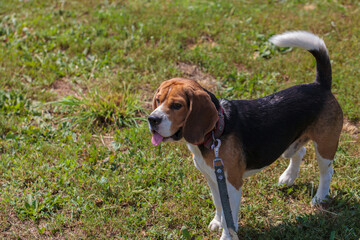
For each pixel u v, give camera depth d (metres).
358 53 9.38
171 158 6.63
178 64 9.36
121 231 5.41
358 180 6.14
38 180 6.23
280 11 11.61
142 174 6.28
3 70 9.00
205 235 5.45
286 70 9.00
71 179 6.21
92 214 5.62
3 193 5.89
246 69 9.20
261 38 10.17
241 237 5.35
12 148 6.88
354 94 7.96
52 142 7.15
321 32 10.43
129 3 12.23
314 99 5.30
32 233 5.41
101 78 8.87
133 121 7.72
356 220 5.31
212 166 4.82
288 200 5.96
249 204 5.88
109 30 10.70
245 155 4.89
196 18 11.15
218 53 9.65
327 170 5.69
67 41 10.05
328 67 5.41
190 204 5.80
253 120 4.95
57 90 8.66
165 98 4.51
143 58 9.34
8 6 11.93
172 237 5.32
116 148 6.95
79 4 12.14
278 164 6.62
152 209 5.79
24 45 10.05
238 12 11.63
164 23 10.91
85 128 7.49
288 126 5.11
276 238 5.23
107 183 6.08
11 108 7.92
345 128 7.39
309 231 5.16
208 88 8.53
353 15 11.03
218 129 4.67
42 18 11.20
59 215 5.58
